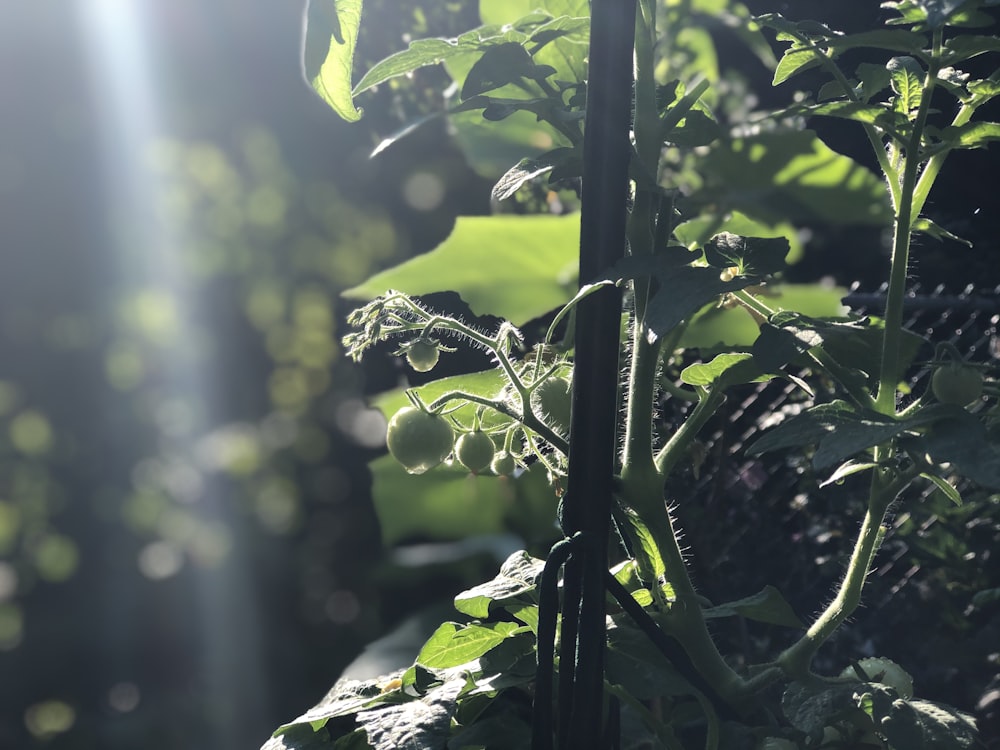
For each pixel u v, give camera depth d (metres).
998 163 0.72
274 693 2.12
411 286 0.75
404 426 0.46
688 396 0.55
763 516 0.72
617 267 0.41
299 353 2.88
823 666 0.68
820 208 0.82
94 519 2.69
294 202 2.74
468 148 0.82
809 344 0.40
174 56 2.26
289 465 2.74
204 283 2.84
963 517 0.67
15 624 2.44
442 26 0.93
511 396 0.49
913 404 0.46
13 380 2.69
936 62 0.42
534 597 0.46
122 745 2.03
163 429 2.79
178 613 2.32
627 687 0.45
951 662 0.66
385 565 1.00
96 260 2.72
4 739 2.17
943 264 0.75
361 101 0.96
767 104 0.90
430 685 0.45
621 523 0.47
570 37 0.51
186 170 2.77
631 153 0.43
